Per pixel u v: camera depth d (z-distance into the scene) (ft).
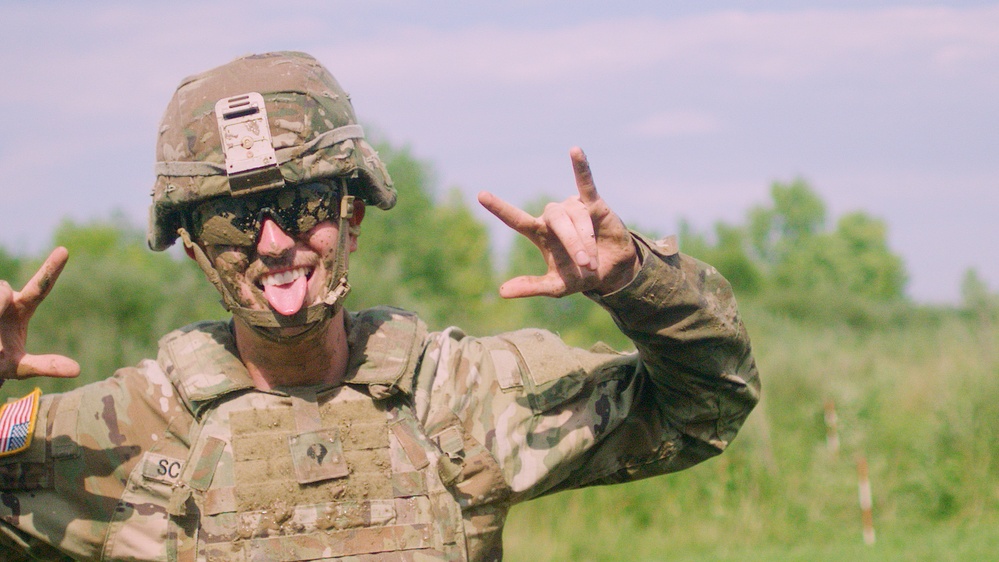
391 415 9.17
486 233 151.43
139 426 9.03
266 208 8.57
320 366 9.18
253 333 8.96
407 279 133.59
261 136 8.55
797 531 34.17
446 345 9.63
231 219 8.62
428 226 138.31
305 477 8.85
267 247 8.55
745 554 30.19
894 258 237.86
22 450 8.84
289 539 8.77
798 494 35.88
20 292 8.44
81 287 53.57
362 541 8.84
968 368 40.16
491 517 9.27
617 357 10.08
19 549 8.98
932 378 41.96
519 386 9.52
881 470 36.68
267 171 8.49
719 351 9.27
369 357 9.25
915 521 34.58
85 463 8.89
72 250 169.58
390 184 9.65
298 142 8.64
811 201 239.71
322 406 9.12
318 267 8.84
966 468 35.94
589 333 119.55
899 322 130.00
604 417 9.68
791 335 58.23
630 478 10.21
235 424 8.98
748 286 172.45
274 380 9.20
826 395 40.50
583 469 9.98
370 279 65.16
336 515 8.84
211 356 9.18
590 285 8.75
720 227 186.60
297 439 8.95
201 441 8.93
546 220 8.47
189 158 8.67
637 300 8.84
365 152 9.24
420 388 9.32
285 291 8.71
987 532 29.91
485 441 9.32
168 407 9.08
